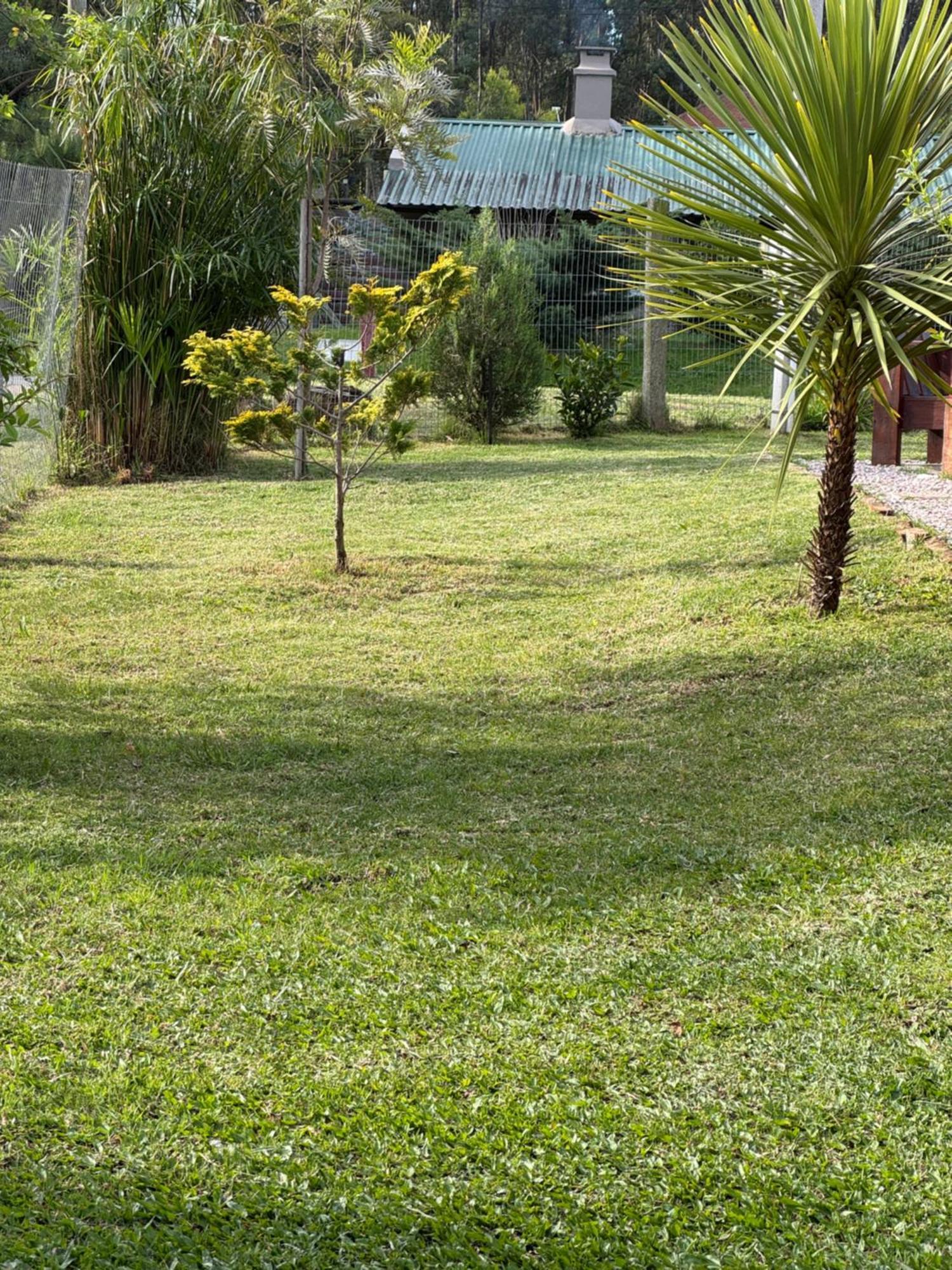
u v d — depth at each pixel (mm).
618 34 49375
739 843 3633
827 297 5133
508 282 13531
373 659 5918
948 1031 2613
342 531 7477
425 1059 2572
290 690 5441
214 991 2832
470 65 47062
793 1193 2156
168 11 10797
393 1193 2162
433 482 10594
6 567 7680
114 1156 2254
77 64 10641
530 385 13586
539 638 6176
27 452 10266
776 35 4992
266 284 11188
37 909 3240
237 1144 2283
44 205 9719
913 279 5023
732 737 4613
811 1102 2398
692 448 12398
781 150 5023
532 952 3025
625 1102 2418
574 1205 2137
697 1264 1993
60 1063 2527
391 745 4727
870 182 4672
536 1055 2578
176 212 10797
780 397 12570
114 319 10844
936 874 3332
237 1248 2027
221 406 11312
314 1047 2605
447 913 3242
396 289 7090
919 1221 2084
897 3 4828
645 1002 2779
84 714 5070
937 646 5305
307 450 12344
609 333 16578
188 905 3279
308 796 4203
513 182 18781
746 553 7258
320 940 3072
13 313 9469
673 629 6066
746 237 5391
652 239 5324
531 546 8023
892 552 6688
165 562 7824
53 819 3930
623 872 3475
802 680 5172
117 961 2961
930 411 9930
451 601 6898
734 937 3068
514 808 4051
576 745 4664
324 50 11227
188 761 4547
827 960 2922
